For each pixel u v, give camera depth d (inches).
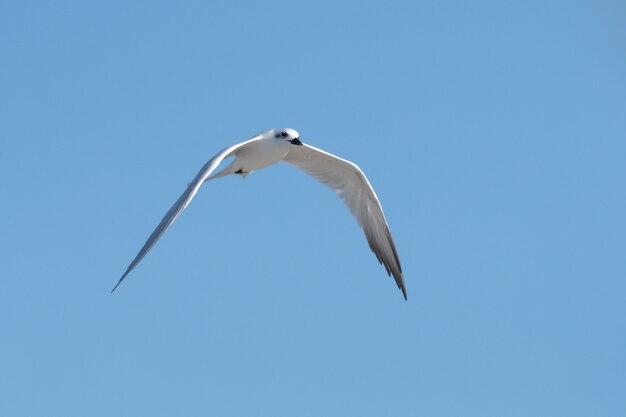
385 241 679.7
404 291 684.1
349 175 668.1
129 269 515.2
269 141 636.7
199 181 564.4
